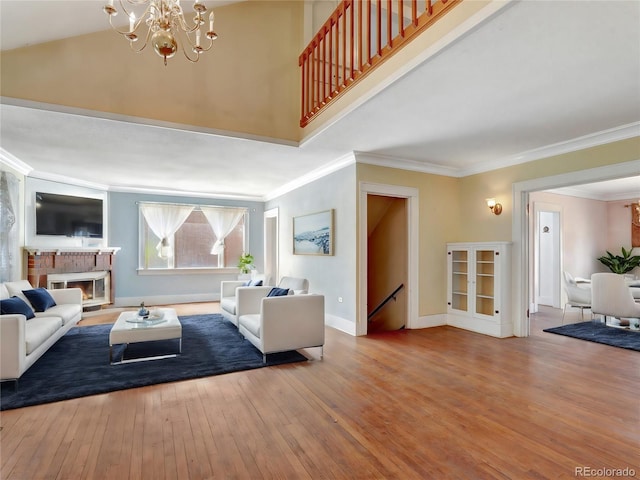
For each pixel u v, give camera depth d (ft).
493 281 15.75
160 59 11.97
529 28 6.61
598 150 12.76
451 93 9.43
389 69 9.08
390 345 13.94
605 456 6.55
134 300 23.44
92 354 12.57
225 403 8.75
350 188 15.89
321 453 6.64
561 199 23.95
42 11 9.20
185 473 6.03
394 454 6.63
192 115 12.43
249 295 15.44
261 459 6.45
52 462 6.30
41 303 14.01
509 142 13.74
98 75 11.17
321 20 14.88
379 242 19.88
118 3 10.12
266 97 13.75
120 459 6.41
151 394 9.27
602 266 26.22
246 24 13.47
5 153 15.06
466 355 12.66
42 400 8.75
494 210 16.40
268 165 17.47
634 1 5.82
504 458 6.49
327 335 15.53
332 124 11.77
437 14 7.59
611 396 9.14
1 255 14.94
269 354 12.72
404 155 15.67
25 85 10.37
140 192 23.63
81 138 13.15
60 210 19.66
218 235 25.82
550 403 8.73
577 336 15.29
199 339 14.80
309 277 19.58
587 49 7.32
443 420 7.91
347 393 9.35
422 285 17.26
